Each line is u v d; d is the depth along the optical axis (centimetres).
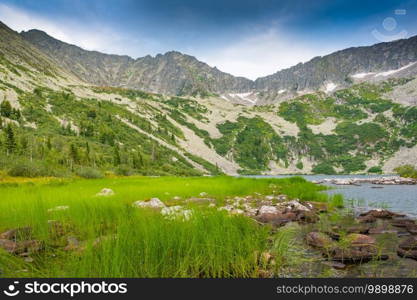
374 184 7338
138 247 741
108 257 654
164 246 748
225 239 823
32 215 1240
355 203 2755
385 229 1413
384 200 3123
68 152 12731
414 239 1047
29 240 987
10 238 1035
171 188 3209
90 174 8762
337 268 811
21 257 826
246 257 798
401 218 1828
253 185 4134
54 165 9825
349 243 1027
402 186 6312
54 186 3719
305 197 2894
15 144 11038
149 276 652
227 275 733
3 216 1304
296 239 1134
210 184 4044
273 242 1020
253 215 1781
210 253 740
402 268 827
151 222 895
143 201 1830
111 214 1312
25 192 2459
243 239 877
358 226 1475
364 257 898
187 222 928
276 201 2586
